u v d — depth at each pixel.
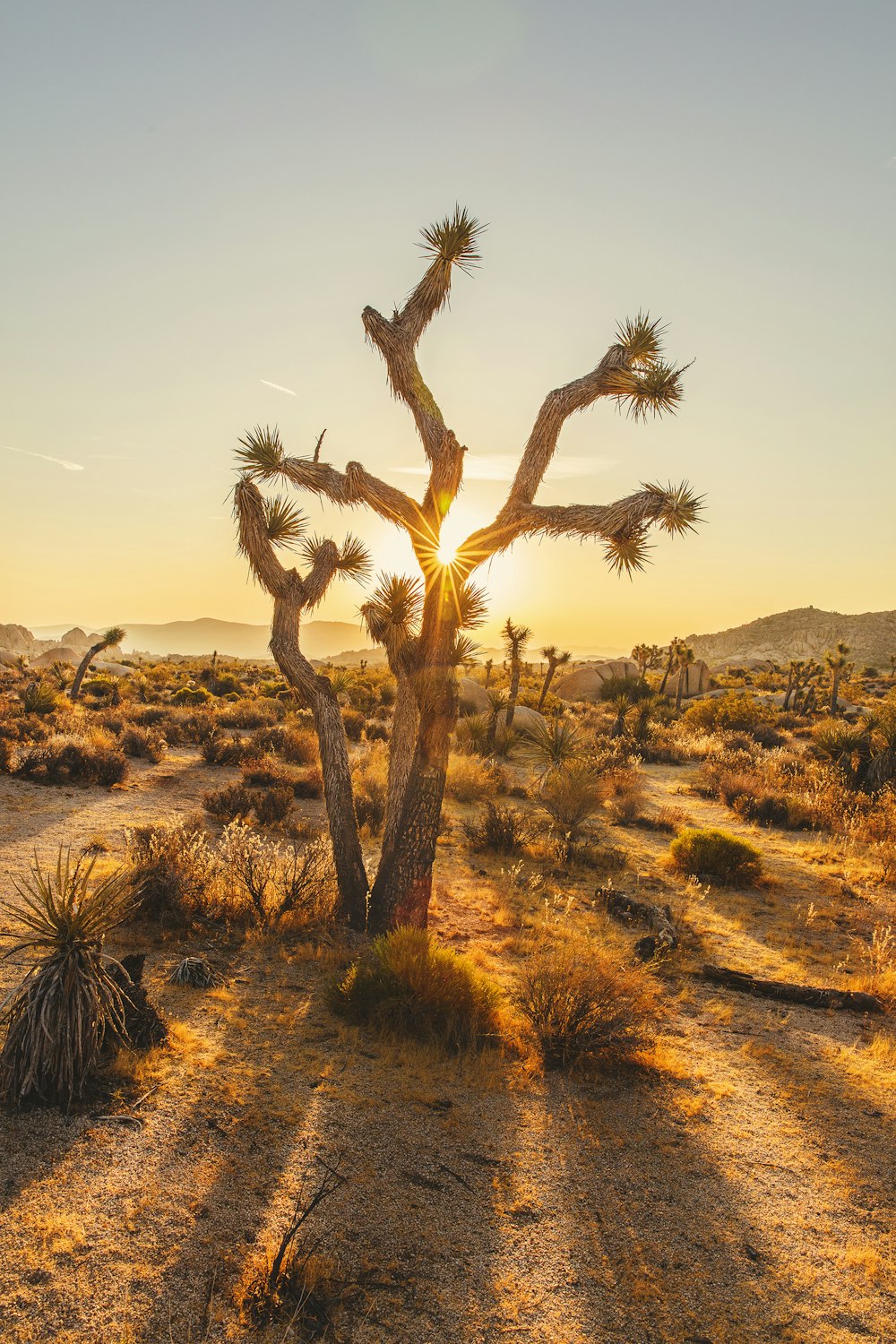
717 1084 5.83
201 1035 5.75
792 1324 3.55
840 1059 6.39
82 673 32.31
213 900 8.30
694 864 12.16
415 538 8.09
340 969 7.22
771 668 121.25
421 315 8.42
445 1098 5.25
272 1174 4.23
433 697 7.96
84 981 4.77
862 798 17.67
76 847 10.33
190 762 19.22
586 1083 5.68
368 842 12.34
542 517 7.90
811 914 9.90
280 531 9.21
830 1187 4.64
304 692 8.99
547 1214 4.16
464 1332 3.34
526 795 18.22
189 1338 3.14
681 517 7.71
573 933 8.91
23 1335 3.05
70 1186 3.92
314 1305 3.38
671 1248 3.99
